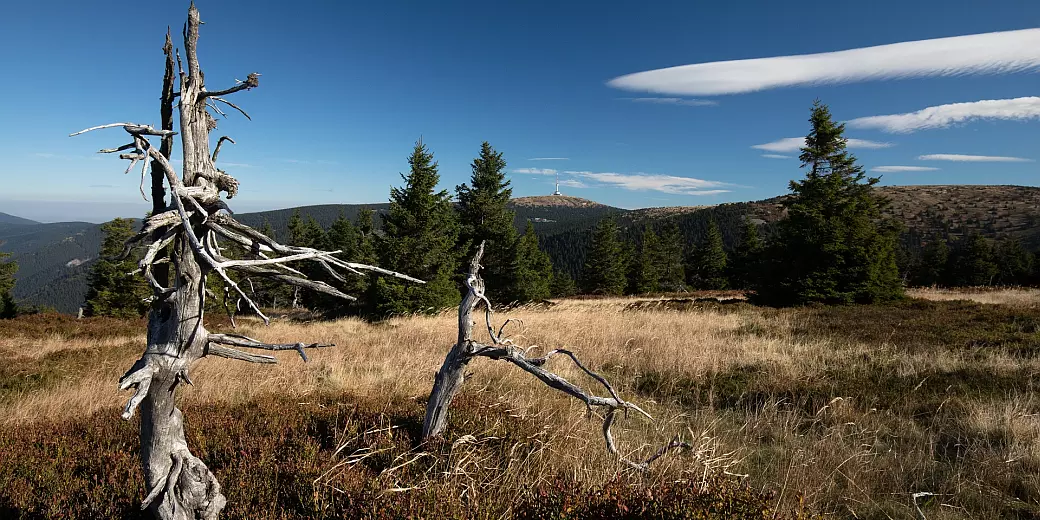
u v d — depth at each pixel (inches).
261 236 76.6
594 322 508.7
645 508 110.2
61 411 237.6
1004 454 173.5
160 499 88.2
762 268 857.5
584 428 192.5
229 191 86.8
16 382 305.6
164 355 79.7
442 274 796.0
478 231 1069.8
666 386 287.1
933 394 250.2
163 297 79.7
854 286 754.8
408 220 778.8
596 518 110.3
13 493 123.6
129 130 68.4
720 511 108.5
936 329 449.1
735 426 216.8
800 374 294.2
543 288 1312.7
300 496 121.3
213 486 93.0
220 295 85.7
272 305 1411.2
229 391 258.4
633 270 2201.0
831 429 205.8
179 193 72.7
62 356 388.2
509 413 194.5
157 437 85.2
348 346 425.1
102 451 152.9
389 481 129.9
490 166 1079.0
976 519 142.8
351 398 230.5
